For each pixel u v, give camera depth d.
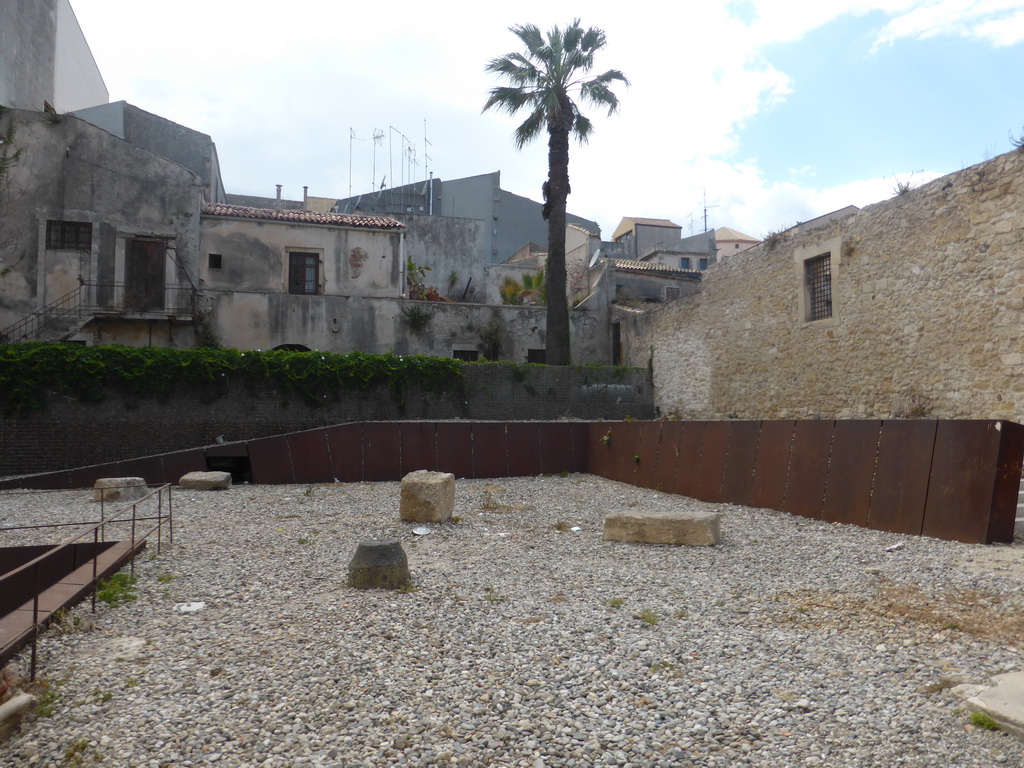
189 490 15.52
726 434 13.24
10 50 25.02
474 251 37.34
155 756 3.76
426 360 21.56
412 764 3.61
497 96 24.59
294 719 4.12
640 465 16.05
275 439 17.41
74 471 16.83
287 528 10.66
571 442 18.92
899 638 5.21
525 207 47.19
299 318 24.42
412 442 17.92
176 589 7.08
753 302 19.56
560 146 24.05
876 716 3.97
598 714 4.12
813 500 10.80
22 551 8.68
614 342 28.31
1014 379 12.10
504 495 14.62
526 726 3.97
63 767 3.70
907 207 14.58
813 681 4.50
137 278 24.08
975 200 12.97
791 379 17.98
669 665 4.83
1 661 4.90
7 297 22.66
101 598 6.63
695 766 3.54
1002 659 4.64
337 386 20.64
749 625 5.70
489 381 22.28
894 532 9.23
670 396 23.50
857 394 15.84
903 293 14.61
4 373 18.11
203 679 4.73
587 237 38.34
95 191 23.64
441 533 10.32
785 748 3.68
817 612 5.97
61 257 23.20
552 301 24.16
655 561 8.24
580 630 5.60
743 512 11.63
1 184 22.84
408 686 4.54
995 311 12.52
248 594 6.88
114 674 4.85
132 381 19.00
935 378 13.78
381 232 27.47
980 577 6.66
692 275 30.28
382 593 6.80
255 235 26.02
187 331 23.55
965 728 3.74
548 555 8.70
